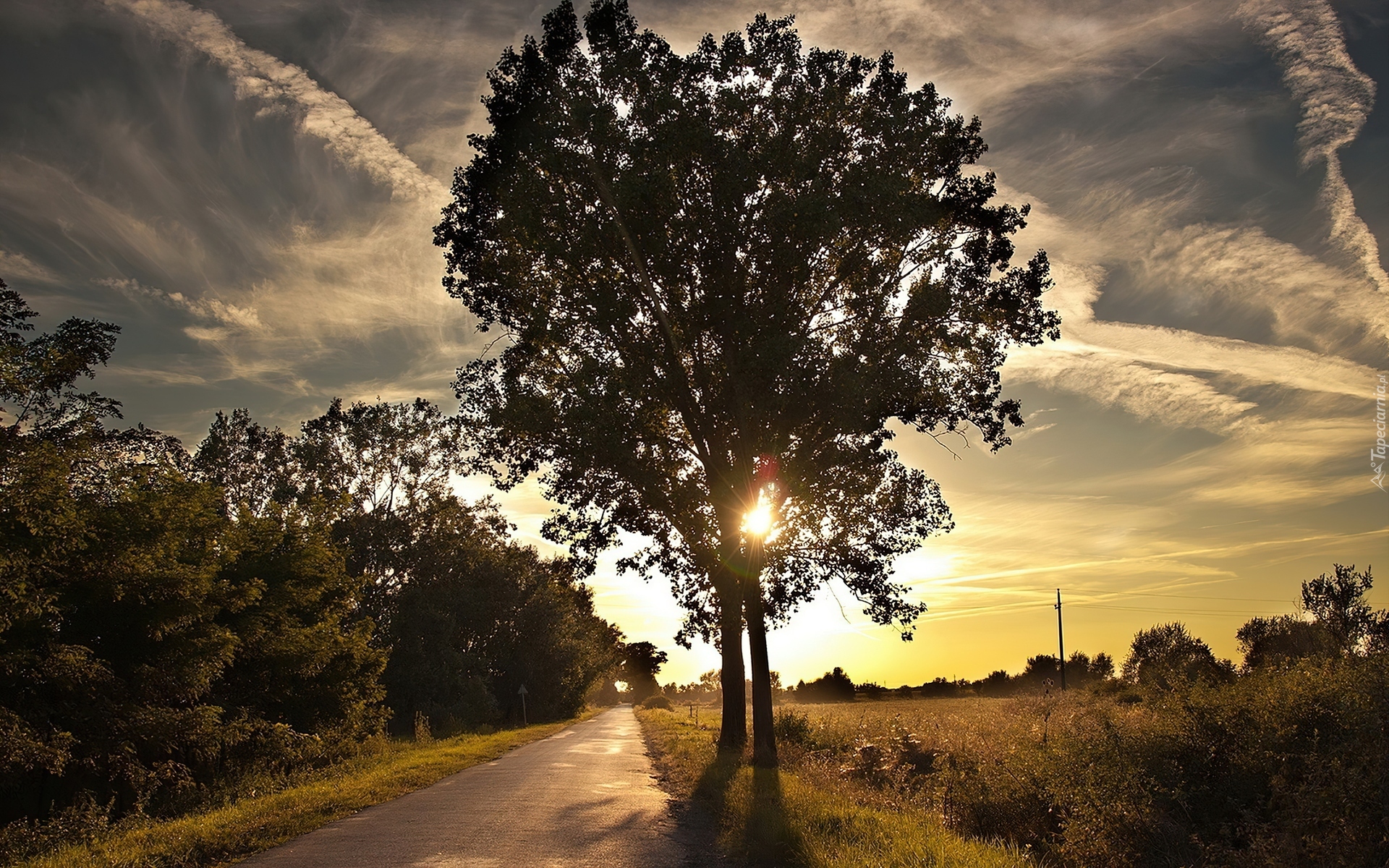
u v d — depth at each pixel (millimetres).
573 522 23344
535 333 21438
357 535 50250
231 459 49562
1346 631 30094
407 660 51969
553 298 22281
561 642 81125
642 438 21453
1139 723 14086
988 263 21984
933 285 20656
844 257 20828
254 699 27766
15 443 17641
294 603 30031
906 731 24219
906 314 20656
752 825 11055
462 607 62469
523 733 47094
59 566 19047
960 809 14312
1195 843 10711
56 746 17719
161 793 21797
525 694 72188
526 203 20375
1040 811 13508
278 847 10641
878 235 20328
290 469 50500
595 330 21297
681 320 21062
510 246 22234
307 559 30250
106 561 19906
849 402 18766
